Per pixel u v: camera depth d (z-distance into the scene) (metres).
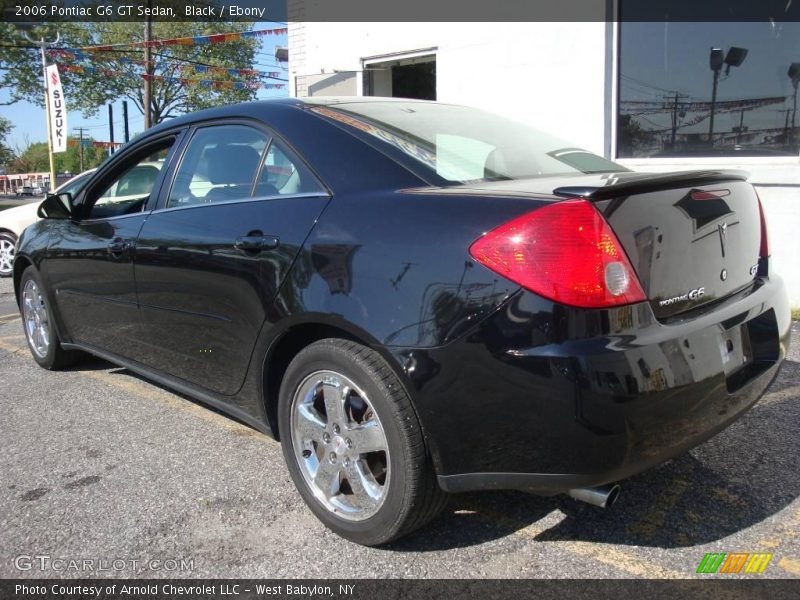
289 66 9.80
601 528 2.55
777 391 3.82
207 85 21.19
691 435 2.12
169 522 2.66
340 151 2.63
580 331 1.92
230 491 2.90
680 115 6.44
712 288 2.33
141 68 26.72
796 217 5.65
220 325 2.89
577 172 2.85
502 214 2.06
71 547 2.51
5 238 9.55
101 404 4.00
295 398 2.60
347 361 2.31
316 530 2.59
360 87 8.88
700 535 2.48
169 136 3.52
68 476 3.07
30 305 4.71
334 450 2.47
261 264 2.63
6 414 3.87
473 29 7.60
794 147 5.92
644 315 2.03
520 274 1.96
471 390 2.04
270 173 2.85
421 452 2.20
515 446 2.02
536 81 7.16
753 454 3.08
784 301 2.71
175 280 3.10
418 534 2.54
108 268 3.59
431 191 2.32
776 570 2.26
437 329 2.07
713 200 2.38
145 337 3.44
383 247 2.26
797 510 2.61
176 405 3.97
